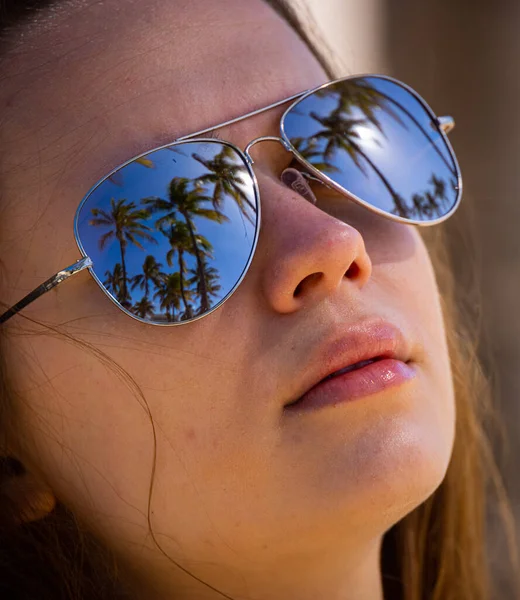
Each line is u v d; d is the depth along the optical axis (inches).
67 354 66.4
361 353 65.8
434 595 102.4
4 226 67.9
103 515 69.6
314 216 66.4
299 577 71.7
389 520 68.1
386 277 73.4
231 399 64.5
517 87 198.4
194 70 71.1
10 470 73.0
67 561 74.2
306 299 65.5
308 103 74.7
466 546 104.1
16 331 67.6
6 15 72.4
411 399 67.6
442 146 84.3
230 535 66.4
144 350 65.2
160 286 64.8
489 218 194.4
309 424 63.9
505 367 176.7
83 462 68.0
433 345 74.1
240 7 76.7
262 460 64.1
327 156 74.9
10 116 69.1
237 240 65.7
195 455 65.1
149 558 71.5
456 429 103.8
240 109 71.9
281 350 64.4
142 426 65.7
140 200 65.6
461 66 201.9
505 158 197.0
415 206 79.0
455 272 146.9
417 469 64.7
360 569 74.7
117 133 67.7
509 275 186.9
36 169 67.8
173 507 66.6
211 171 67.0
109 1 72.7
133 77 69.3
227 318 65.2
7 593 76.0
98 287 66.1
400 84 82.8
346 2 182.1
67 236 66.4
